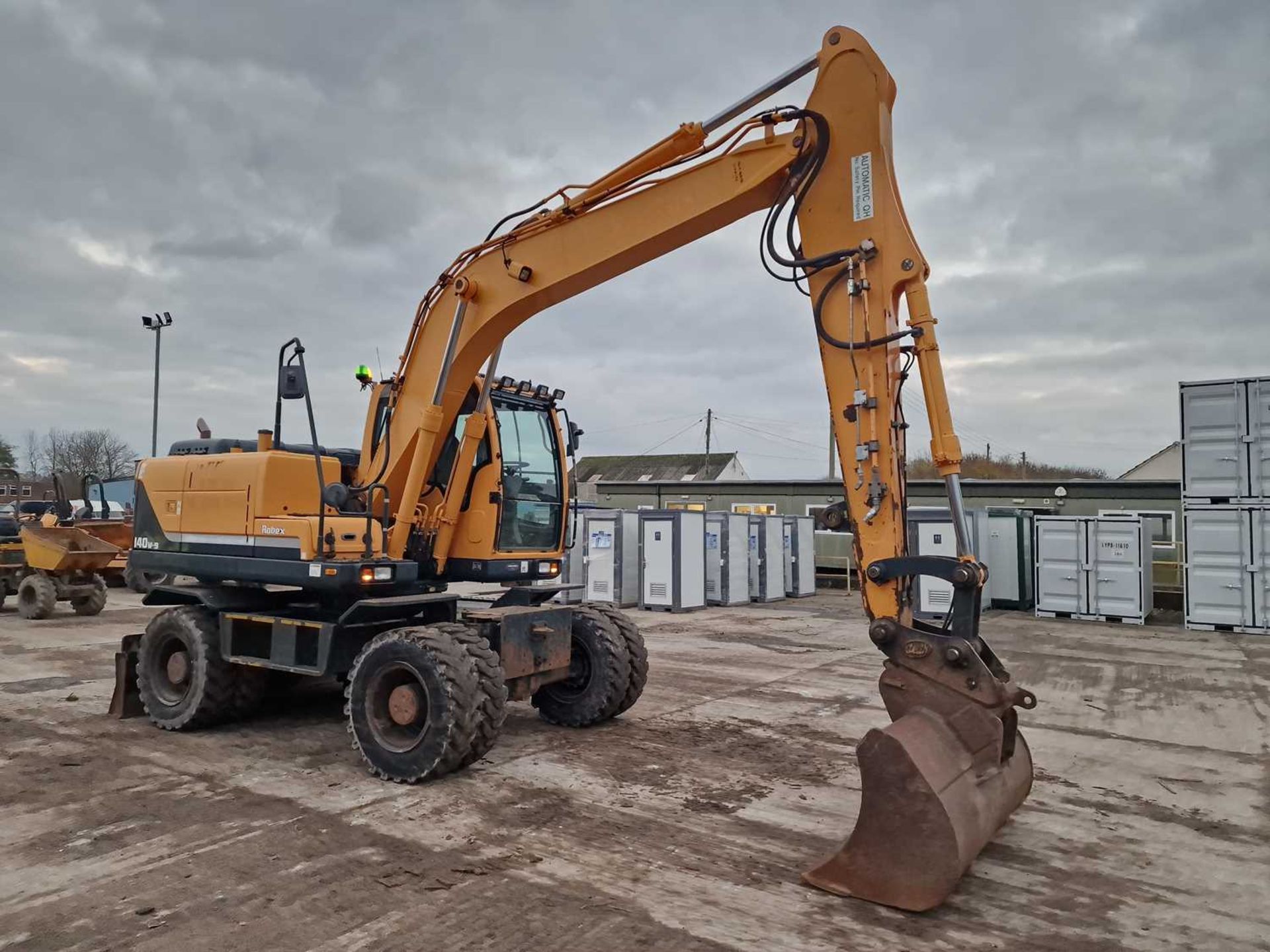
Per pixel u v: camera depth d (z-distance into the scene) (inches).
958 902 144.5
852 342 169.6
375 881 149.3
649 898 143.6
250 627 245.4
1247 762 232.2
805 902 142.8
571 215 218.5
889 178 171.2
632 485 1051.9
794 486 952.9
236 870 153.4
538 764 220.7
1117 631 494.0
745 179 188.4
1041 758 235.3
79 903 140.3
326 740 243.9
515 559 265.3
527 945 127.5
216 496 253.4
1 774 210.7
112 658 381.7
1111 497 821.9
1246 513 481.1
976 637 156.7
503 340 245.4
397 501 252.2
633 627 267.6
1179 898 147.6
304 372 228.7
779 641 451.2
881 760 143.8
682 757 228.2
